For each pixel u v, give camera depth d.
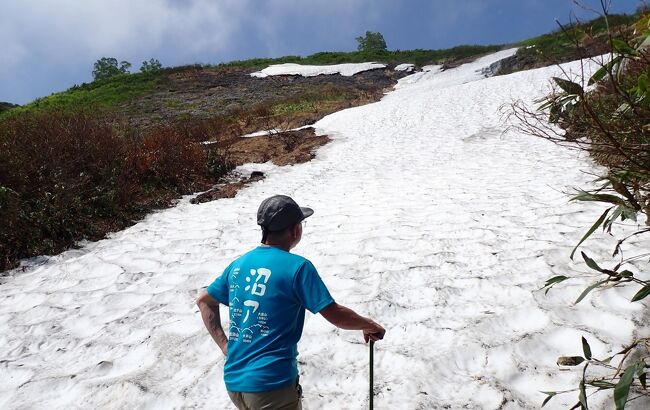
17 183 9.48
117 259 7.83
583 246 5.22
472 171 10.34
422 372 3.61
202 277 6.56
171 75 39.84
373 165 12.67
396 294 4.96
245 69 41.28
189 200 11.48
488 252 5.61
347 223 7.88
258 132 20.55
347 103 26.38
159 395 3.90
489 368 3.56
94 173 10.98
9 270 7.95
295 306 2.43
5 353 5.23
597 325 3.80
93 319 5.75
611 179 2.83
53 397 4.22
